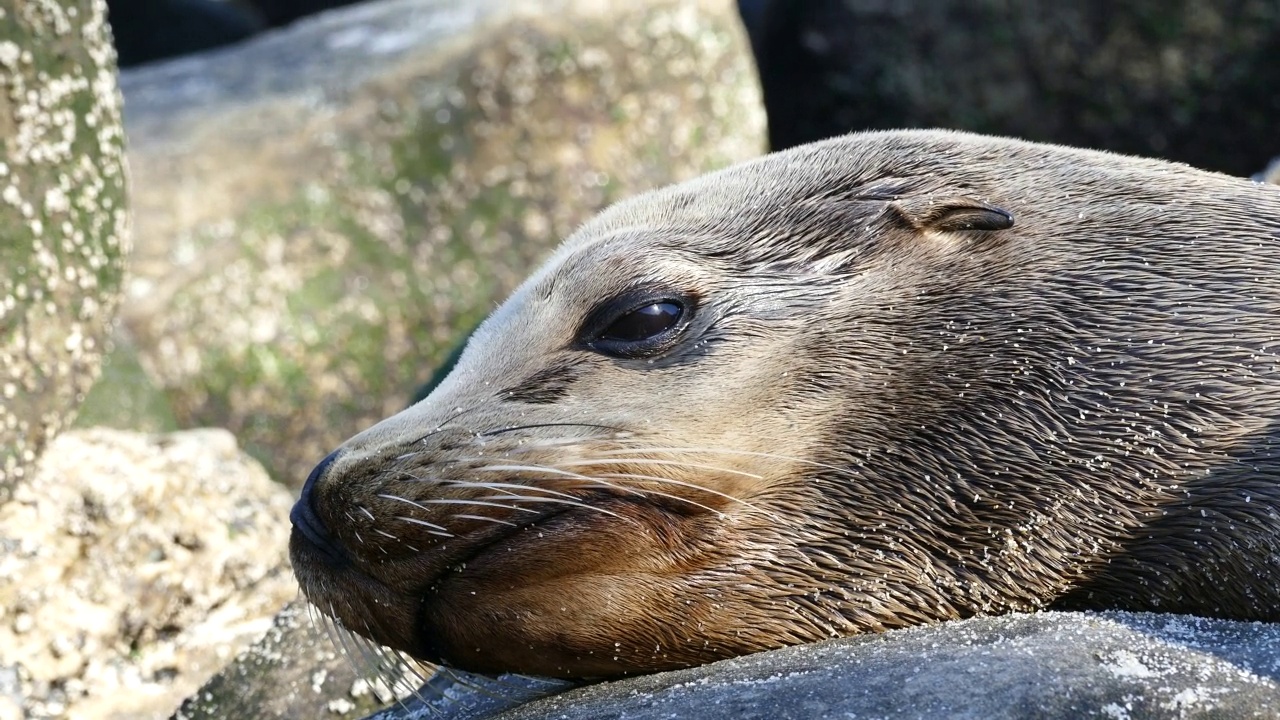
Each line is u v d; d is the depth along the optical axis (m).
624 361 5.75
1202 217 5.95
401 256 15.16
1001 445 5.61
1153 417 5.59
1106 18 17.98
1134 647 4.90
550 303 5.97
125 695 8.45
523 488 5.46
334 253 14.90
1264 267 5.80
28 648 8.39
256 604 9.13
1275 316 5.69
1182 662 4.82
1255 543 5.47
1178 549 5.55
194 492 9.39
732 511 5.55
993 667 4.83
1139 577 5.61
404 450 5.58
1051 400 5.63
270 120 15.45
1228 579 5.51
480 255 15.51
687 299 5.82
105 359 11.10
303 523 5.64
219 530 9.26
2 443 8.62
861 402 5.66
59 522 8.83
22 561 8.59
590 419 5.59
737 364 5.71
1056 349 5.68
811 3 19.02
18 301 8.58
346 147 15.30
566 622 5.48
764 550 5.56
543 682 6.16
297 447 14.30
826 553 5.59
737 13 17.56
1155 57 17.88
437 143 15.62
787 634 5.58
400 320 14.95
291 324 14.42
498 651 5.60
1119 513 5.58
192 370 13.84
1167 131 17.94
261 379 14.16
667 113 16.56
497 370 5.81
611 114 16.30
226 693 7.26
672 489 5.50
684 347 5.75
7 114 8.43
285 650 7.35
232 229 14.55
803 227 5.97
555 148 16.03
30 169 8.59
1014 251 5.86
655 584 5.49
